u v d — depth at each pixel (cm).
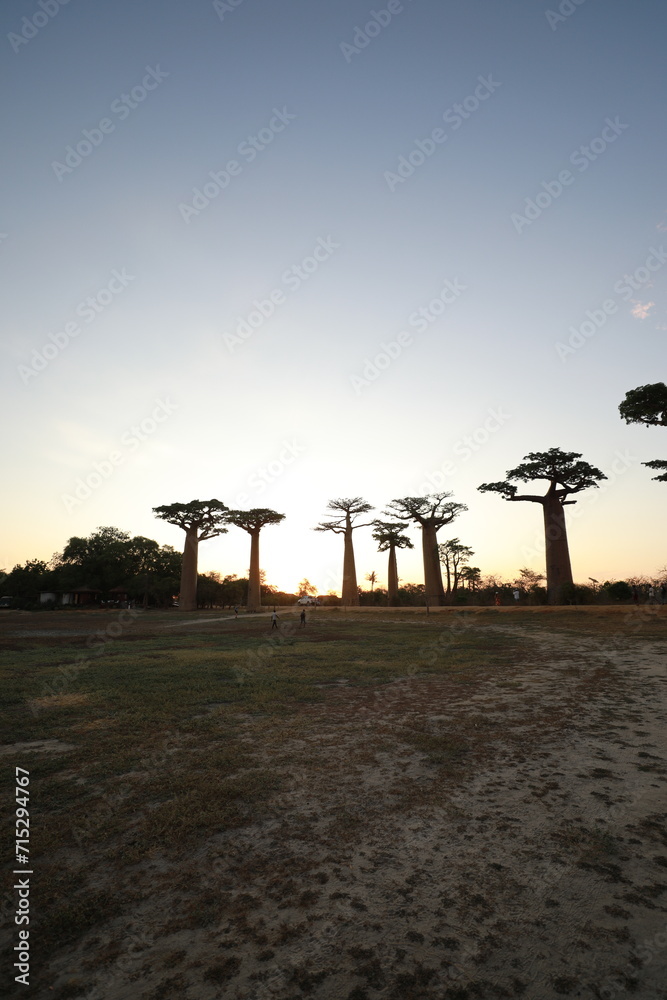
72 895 373
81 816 504
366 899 362
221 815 496
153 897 369
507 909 348
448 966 297
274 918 343
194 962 304
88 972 297
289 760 658
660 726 779
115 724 842
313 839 452
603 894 362
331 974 292
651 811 492
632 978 284
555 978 286
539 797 530
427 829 467
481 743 718
